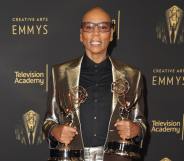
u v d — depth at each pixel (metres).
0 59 2.31
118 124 1.56
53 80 1.73
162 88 2.36
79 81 1.68
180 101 2.37
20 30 2.31
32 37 2.32
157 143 2.38
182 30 2.33
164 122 2.37
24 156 2.36
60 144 1.62
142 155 2.38
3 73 2.32
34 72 2.33
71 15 2.31
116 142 1.61
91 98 1.65
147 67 2.35
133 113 1.73
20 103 2.34
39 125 2.36
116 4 2.31
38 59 2.33
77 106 1.64
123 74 1.70
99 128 1.63
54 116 1.71
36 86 2.34
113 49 2.34
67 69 1.71
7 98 2.33
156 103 2.37
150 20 2.32
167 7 2.32
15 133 2.35
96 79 1.68
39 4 2.30
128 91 1.68
